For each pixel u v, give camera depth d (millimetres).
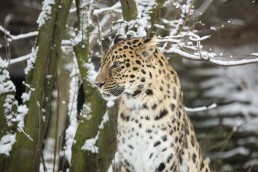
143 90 12531
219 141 26156
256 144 26516
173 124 12734
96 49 21500
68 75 17359
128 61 12406
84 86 13375
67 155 15180
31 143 13086
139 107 12648
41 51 13109
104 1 21406
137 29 13562
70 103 16359
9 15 27688
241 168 26172
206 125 27391
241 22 30156
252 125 27000
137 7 13828
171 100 12766
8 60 14344
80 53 13414
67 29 17578
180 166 13258
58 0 13195
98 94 13242
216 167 24797
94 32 16125
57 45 13391
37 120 13133
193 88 29016
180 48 14406
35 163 13172
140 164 12883
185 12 14430
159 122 12641
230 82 29047
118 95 12516
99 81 12453
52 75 13445
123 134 12820
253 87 28938
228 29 29844
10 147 13148
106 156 13375
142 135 12719
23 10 30281
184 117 13289
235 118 27609
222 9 29531
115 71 12422
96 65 25156
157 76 12625
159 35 15219
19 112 13289
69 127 15664
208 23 26359
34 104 13125
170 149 12734
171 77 12961
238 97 28312
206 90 28828
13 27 30375
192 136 13656
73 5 17891
